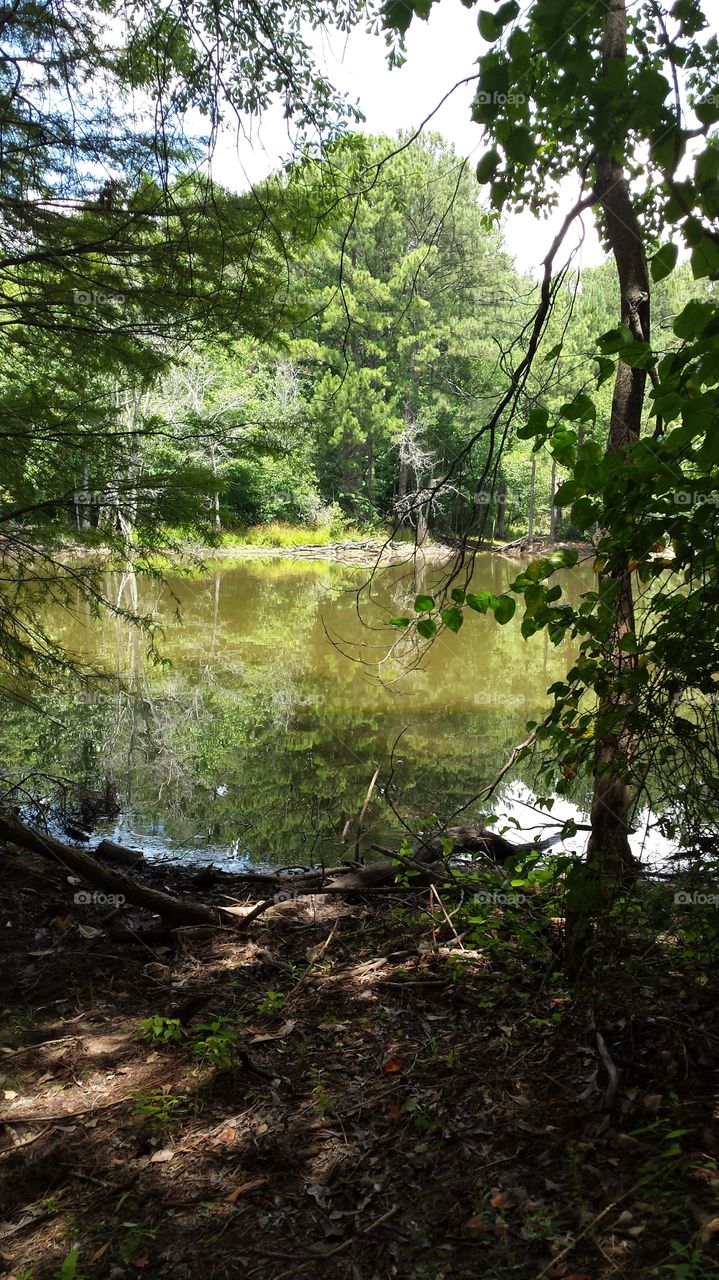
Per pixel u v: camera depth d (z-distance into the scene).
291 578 25.78
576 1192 2.22
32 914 4.77
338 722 9.69
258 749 8.57
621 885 3.13
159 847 6.14
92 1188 2.59
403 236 26.92
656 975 3.02
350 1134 2.68
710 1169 2.18
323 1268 2.16
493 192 2.26
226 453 5.79
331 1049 3.23
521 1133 2.53
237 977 3.98
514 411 2.78
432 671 12.88
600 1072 2.68
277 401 29.52
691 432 2.00
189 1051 3.31
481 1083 2.82
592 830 3.89
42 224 4.86
